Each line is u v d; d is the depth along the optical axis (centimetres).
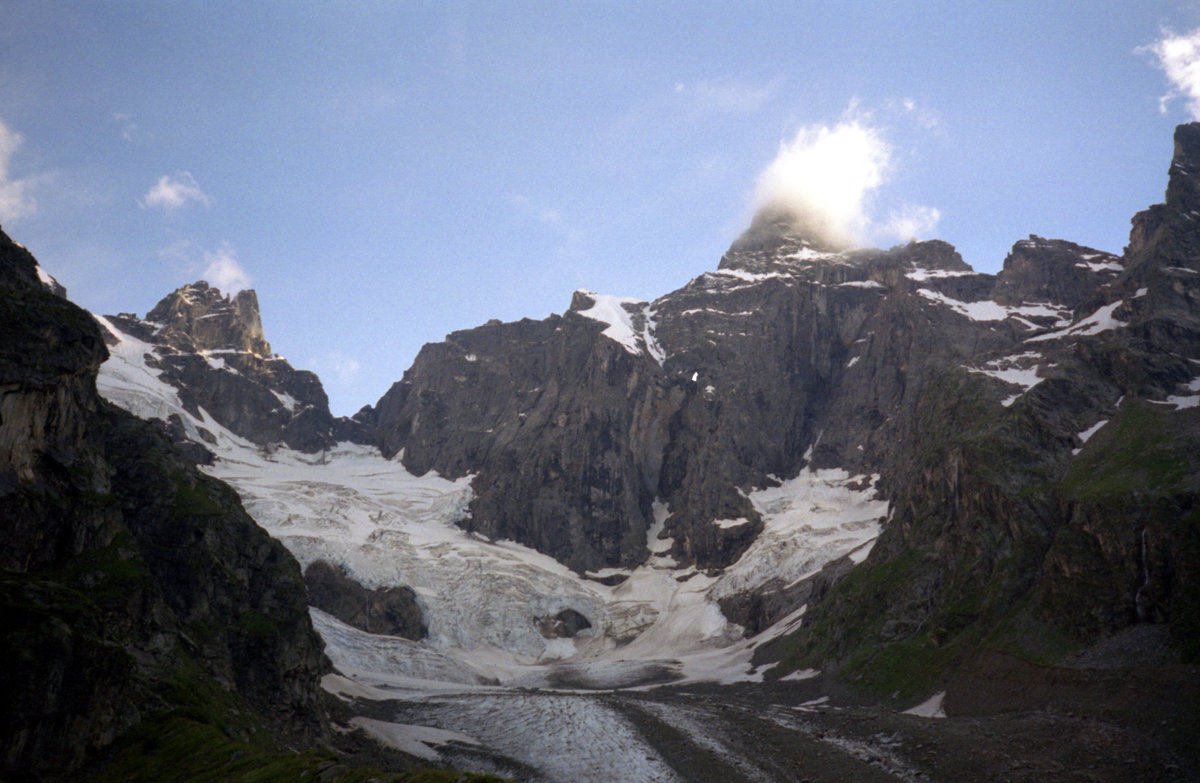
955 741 12044
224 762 8125
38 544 9475
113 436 13125
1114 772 10088
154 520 12456
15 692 7519
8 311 9819
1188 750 10244
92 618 8525
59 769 7850
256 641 12344
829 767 11912
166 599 11838
